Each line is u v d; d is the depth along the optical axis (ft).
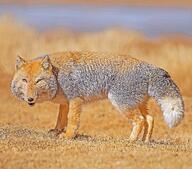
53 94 46.57
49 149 41.29
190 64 87.71
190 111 65.51
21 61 46.21
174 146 44.70
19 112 65.98
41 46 92.07
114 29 114.32
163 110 47.29
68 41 98.43
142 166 37.58
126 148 41.91
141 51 99.40
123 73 47.14
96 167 37.37
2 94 72.79
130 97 47.19
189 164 38.29
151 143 45.85
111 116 64.80
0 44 90.43
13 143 42.80
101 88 47.42
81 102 47.60
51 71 46.16
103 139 47.60
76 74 47.14
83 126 61.77
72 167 37.40
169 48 98.89
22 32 97.81
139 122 47.50
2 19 98.63
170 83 47.67
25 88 45.44
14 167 37.45
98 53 48.03
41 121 62.85
